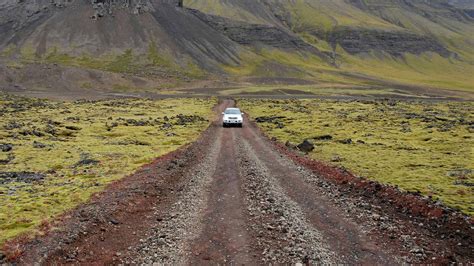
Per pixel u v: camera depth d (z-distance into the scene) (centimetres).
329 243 1795
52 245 1706
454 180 3366
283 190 2755
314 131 7344
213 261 1612
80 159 4450
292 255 1666
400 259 1634
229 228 1997
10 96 18900
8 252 1630
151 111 12469
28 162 4262
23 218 2180
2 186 3092
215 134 6512
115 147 5419
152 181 2981
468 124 8606
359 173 3662
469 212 2344
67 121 8981
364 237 1878
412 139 6475
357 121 9394
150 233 1942
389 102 18000
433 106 15812
